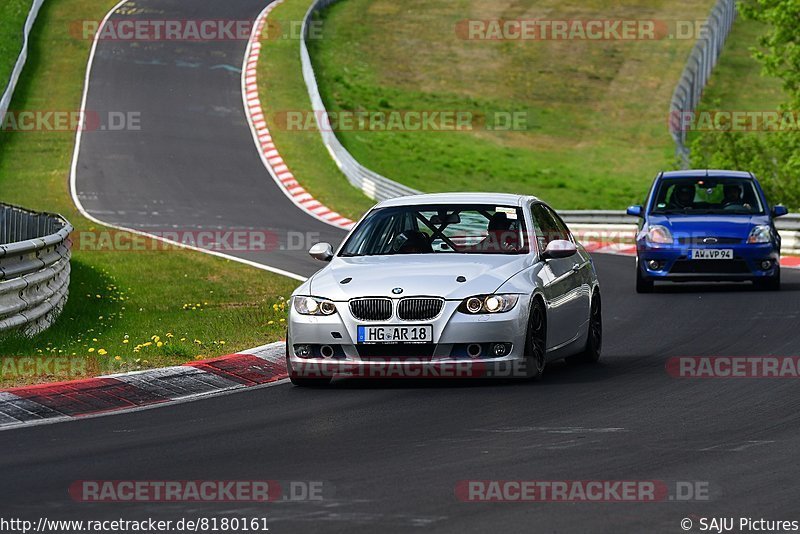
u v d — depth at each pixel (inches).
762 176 5334.6
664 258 2625.5
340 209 5457.7
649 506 914.7
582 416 1296.8
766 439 1162.6
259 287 2915.8
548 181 7529.5
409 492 963.3
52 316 2097.7
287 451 1138.0
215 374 1588.3
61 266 2274.9
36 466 1082.7
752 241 2600.9
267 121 7372.1
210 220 5036.9
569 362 1737.2
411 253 1592.0
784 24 5580.7
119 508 927.0
